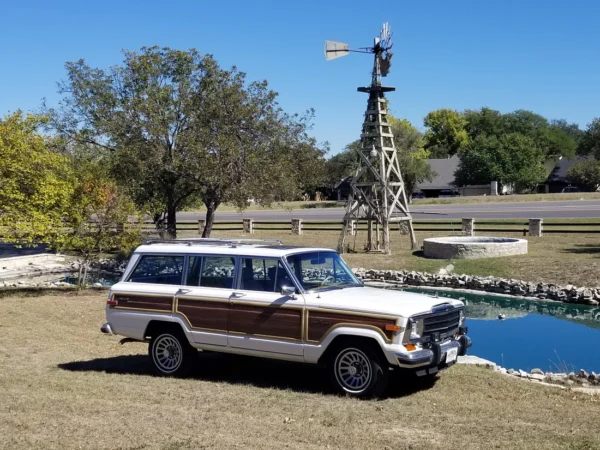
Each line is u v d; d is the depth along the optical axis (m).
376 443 5.70
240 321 8.20
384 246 29.08
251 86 24.28
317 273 8.47
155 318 8.82
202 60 25.44
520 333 15.88
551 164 101.56
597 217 38.31
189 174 24.16
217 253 8.59
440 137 120.69
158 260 9.10
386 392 7.86
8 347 11.06
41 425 6.23
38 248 35.28
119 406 6.99
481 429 6.14
